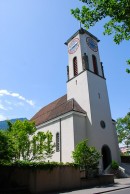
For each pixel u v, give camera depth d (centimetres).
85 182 1831
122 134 4122
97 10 970
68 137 2659
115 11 893
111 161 2794
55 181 1627
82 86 3123
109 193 1401
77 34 3634
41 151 2083
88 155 1936
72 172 1780
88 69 3189
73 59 3556
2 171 1401
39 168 1564
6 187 1375
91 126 2764
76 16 1039
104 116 3047
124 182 2028
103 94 3228
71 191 1561
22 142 1972
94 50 3600
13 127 2091
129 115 4122
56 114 3117
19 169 1471
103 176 1991
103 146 2809
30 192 1457
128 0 843
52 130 3000
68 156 2564
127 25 931
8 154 1348
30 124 2156
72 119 2686
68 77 3519
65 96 3675
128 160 3247
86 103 2948
